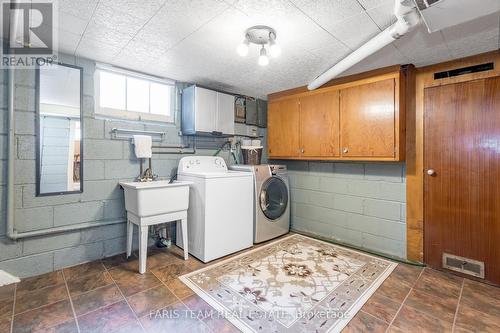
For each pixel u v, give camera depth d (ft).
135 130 8.91
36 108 6.99
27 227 6.91
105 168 8.26
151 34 6.15
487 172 6.98
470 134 7.23
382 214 9.14
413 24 4.89
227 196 8.77
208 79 9.66
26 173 6.88
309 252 9.05
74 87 7.61
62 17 5.38
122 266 7.72
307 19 5.44
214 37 6.28
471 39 6.18
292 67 8.32
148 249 9.14
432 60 7.52
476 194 7.15
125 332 4.90
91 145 7.98
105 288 6.46
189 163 9.71
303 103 10.41
